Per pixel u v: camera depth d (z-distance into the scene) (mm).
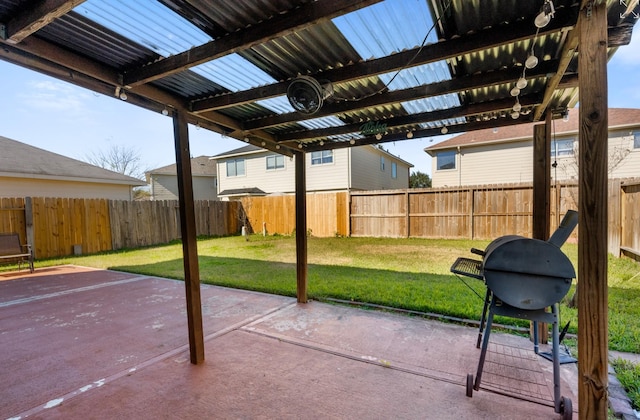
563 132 10469
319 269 6023
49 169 10555
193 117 2781
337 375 2402
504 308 2039
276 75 2215
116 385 2318
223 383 2324
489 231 9203
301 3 1484
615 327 3004
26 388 2297
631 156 10289
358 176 13836
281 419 1923
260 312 3809
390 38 1775
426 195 10008
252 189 14961
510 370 2400
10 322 3627
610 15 1588
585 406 1429
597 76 1371
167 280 5652
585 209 1401
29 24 1375
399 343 2912
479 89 2422
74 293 4824
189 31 1688
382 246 8812
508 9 1522
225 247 9453
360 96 2529
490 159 12672
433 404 2033
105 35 1688
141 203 10125
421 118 2906
